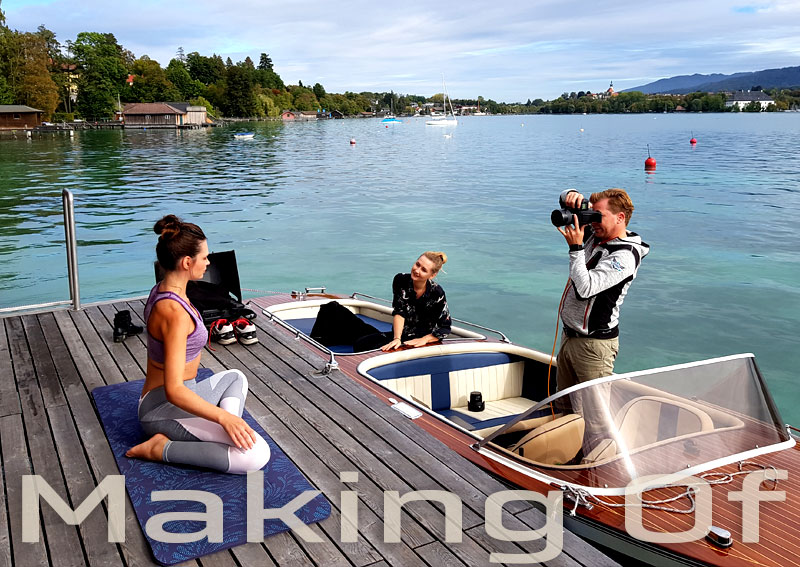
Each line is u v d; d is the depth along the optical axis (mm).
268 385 3652
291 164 33688
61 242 13328
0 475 2631
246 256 11992
